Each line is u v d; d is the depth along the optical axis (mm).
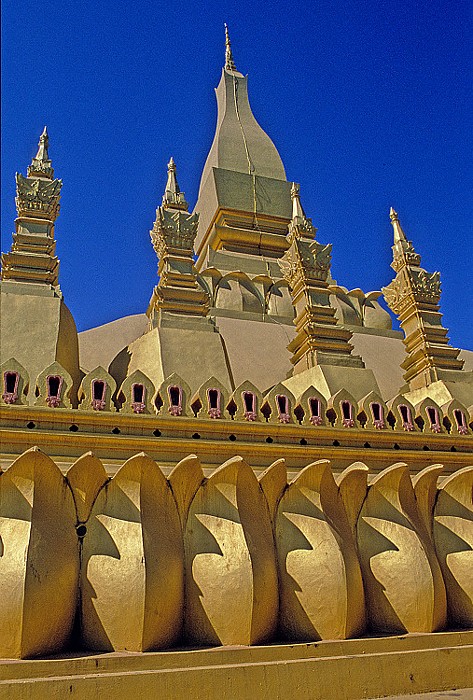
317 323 11953
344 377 10945
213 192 21672
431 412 10266
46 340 9633
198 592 7070
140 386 8758
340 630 7156
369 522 8164
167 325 11289
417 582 7703
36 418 8070
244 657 6438
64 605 6496
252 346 13922
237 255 19844
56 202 11664
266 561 7238
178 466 7340
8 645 6047
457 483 8805
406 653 6898
